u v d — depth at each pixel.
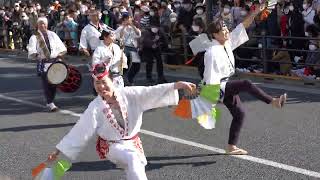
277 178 5.71
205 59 6.12
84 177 6.00
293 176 5.75
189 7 15.01
